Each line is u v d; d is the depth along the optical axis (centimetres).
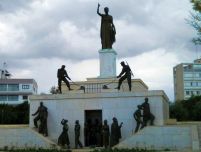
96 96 4291
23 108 9938
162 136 3750
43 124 4203
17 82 14462
